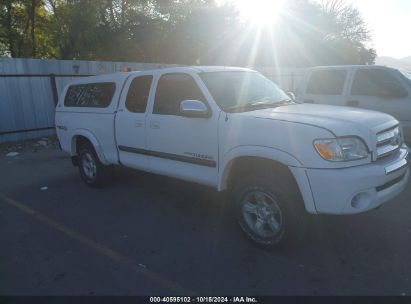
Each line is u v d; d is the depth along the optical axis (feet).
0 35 77.25
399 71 22.84
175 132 15.39
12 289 11.51
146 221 16.25
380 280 11.18
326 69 26.03
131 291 11.19
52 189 21.47
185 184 21.21
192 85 15.25
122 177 22.88
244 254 13.03
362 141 11.76
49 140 37.93
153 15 89.04
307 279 11.40
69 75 41.29
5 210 18.34
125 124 17.80
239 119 13.23
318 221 15.19
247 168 13.62
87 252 13.66
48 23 80.33
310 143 11.48
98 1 76.74
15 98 37.65
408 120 21.74
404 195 17.99
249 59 102.17
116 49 82.12
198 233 14.85
